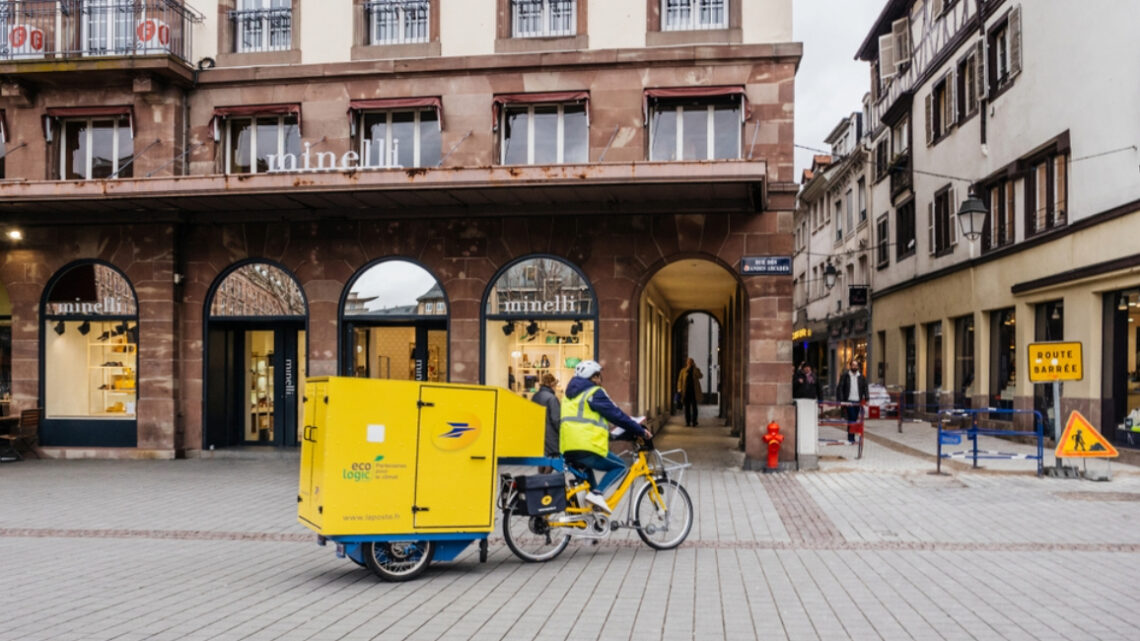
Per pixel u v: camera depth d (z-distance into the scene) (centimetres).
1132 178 1542
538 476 825
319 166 1625
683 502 890
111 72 1625
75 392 1691
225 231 1666
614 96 1545
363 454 740
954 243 2514
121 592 702
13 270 1703
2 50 1666
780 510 1096
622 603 668
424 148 1620
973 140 2366
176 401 1664
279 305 1658
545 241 1569
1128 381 1603
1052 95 1870
